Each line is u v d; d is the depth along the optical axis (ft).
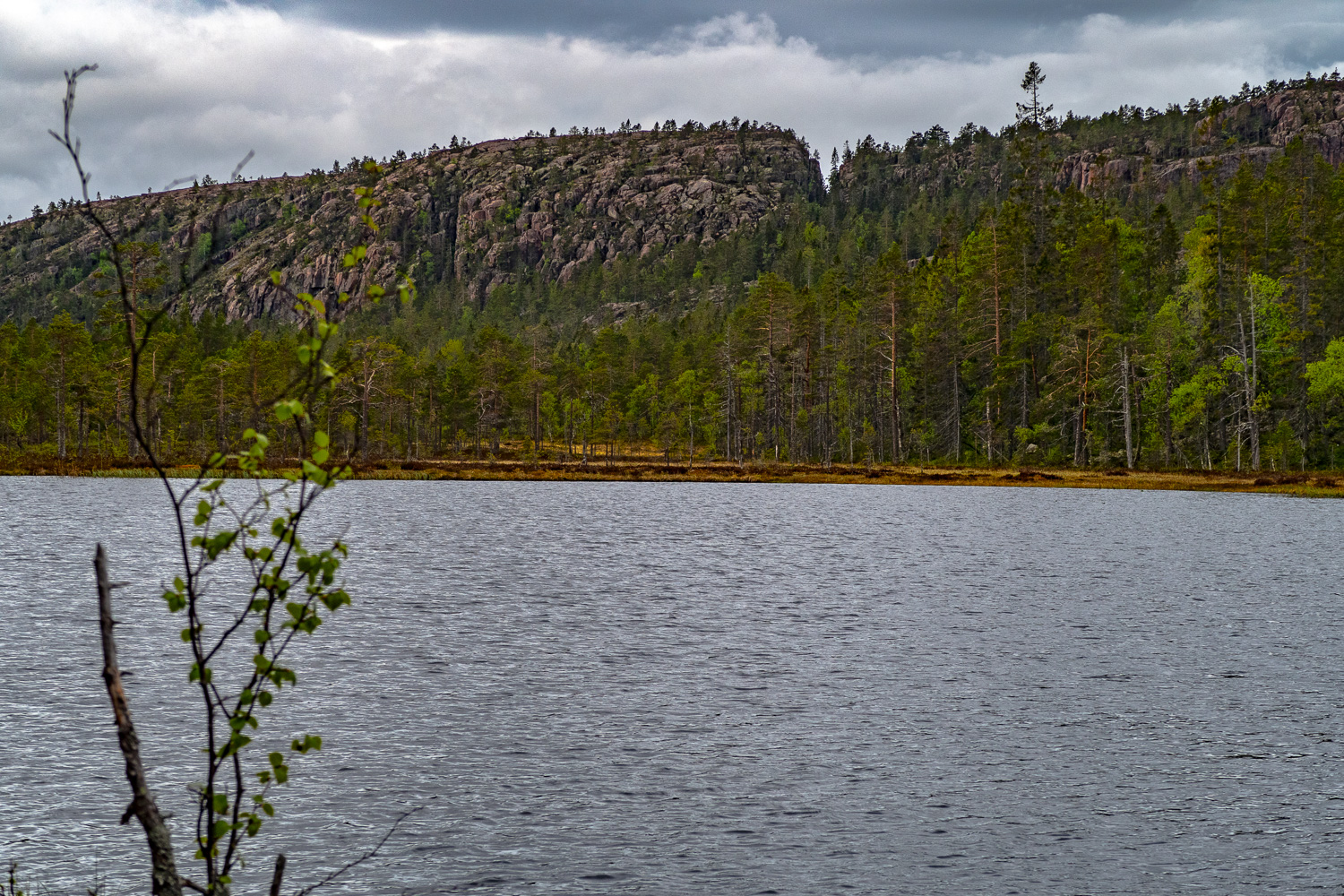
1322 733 63.98
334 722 64.80
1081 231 474.49
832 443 458.91
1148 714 68.18
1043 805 52.06
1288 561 156.25
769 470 411.75
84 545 164.66
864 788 54.08
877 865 45.16
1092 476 358.02
